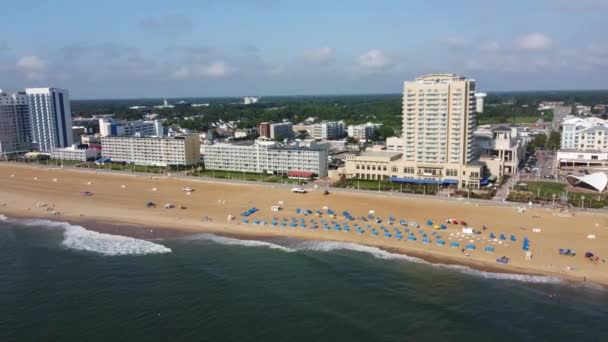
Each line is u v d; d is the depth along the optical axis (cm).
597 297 12356
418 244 16412
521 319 11350
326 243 16875
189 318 11475
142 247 16625
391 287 13138
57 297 12544
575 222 18100
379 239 17038
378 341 10500
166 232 18438
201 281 13588
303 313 11706
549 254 15050
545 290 12794
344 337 10662
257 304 12175
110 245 16862
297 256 15612
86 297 12550
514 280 13438
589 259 14588
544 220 18475
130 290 12988
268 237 17662
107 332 10844
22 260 15325
